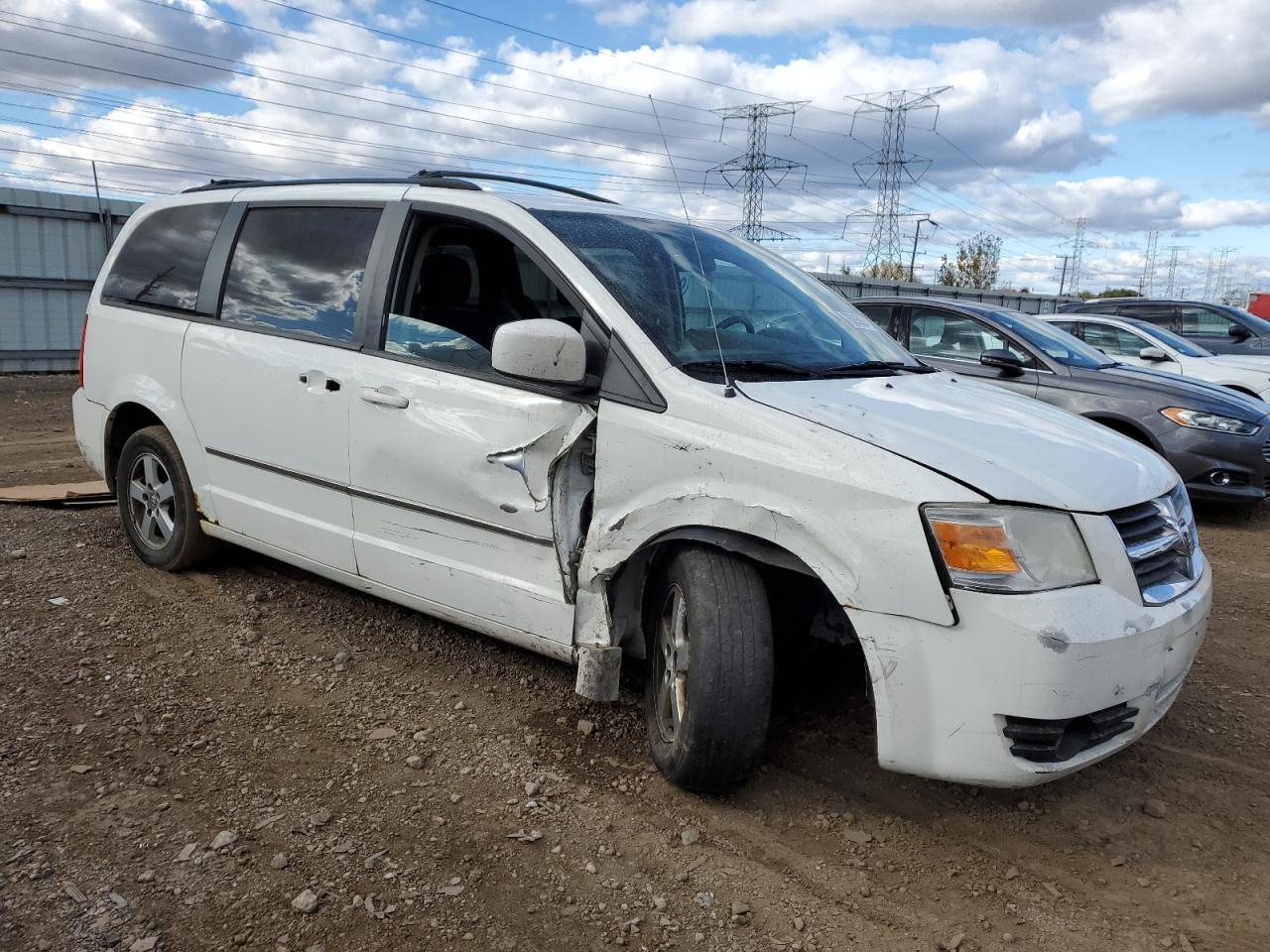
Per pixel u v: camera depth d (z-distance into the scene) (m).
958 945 2.42
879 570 2.61
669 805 2.99
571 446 3.15
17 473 7.66
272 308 4.20
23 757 3.10
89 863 2.58
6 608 4.34
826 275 23.06
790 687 3.85
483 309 3.57
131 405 4.90
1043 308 30.05
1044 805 3.09
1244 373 9.52
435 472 3.50
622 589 3.25
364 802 2.94
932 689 2.58
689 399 2.99
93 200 14.46
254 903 2.45
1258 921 2.55
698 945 2.38
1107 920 2.54
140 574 4.86
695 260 3.73
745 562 2.92
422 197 3.82
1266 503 8.23
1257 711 3.87
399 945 2.33
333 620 4.37
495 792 3.03
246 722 3.42
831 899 2.59
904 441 2.76
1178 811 3.09
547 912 2.48
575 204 3.81
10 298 13.88
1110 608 2.57
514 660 4.01
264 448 4.16
